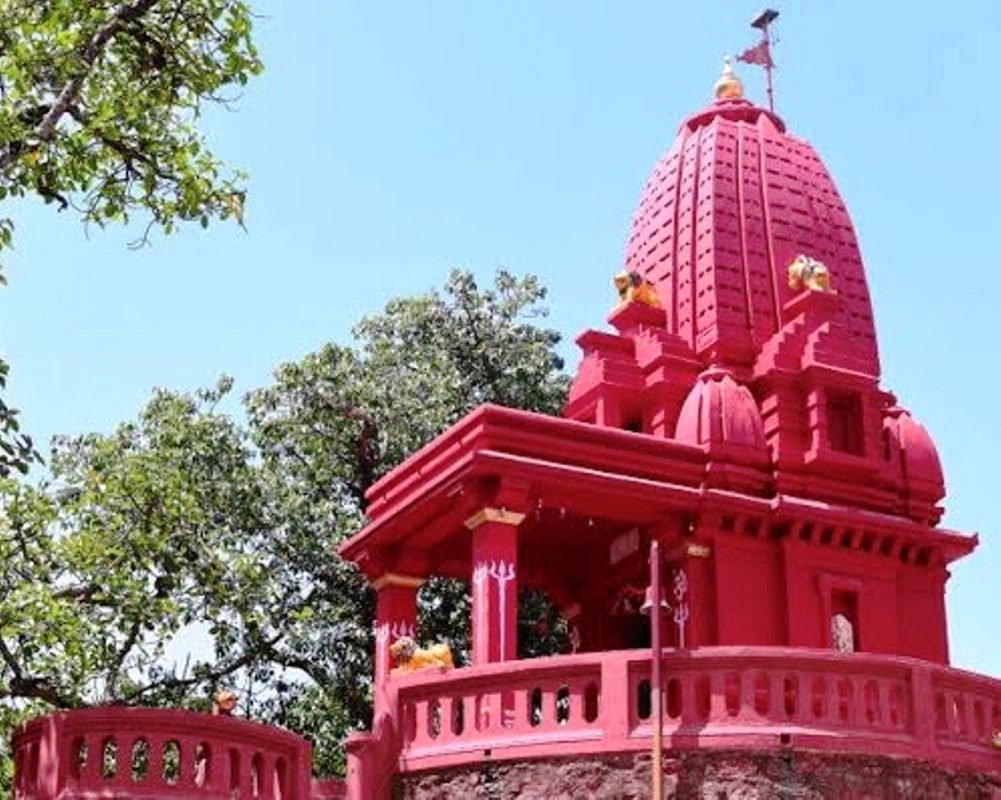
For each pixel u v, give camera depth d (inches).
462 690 749.9
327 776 1270.9
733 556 975.6
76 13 749.9
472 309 1480.1
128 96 769.6
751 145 1183.6
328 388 1362.0
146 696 1241.4
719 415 1011.3
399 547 1033.5
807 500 1007.0
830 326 1073.5
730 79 1233.4
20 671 962.7
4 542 973.2
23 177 753.0
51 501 1016.9
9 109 723.4
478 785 727.7
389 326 1476.4
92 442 1197.7
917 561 1042.7
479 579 895.1
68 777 639.1
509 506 903.7
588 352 1111.6
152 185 780.0
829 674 721.0
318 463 1364.4
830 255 1160.8
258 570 1216.8
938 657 1026.1
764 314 1106.1
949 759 730.8
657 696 689.6
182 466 1316.4
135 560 1061.1
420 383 1382.9
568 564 1108.5
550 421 934.4
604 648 1087.6
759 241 1135.0
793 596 975.0
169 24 776.3
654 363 1077.8
